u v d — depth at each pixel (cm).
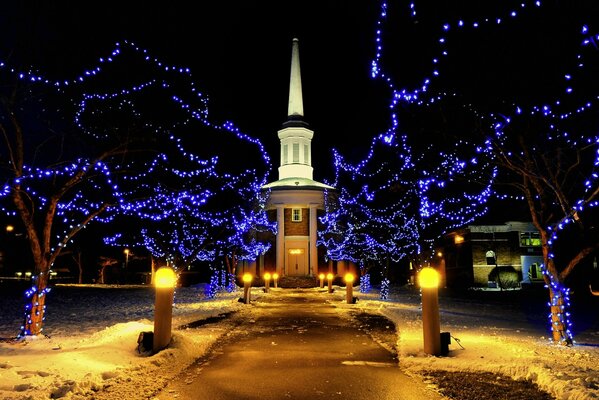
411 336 1234
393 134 1817
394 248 2892
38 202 1462
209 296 3117
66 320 1702
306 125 6378
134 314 1934
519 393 722
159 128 1480
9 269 5722
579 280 3622
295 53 6550
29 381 698
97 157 1236
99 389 718
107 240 3822
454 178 1694
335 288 4641
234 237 3681
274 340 1245
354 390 740
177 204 2336
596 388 699
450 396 708
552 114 1256
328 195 5559
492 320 1769
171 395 709
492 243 4641
